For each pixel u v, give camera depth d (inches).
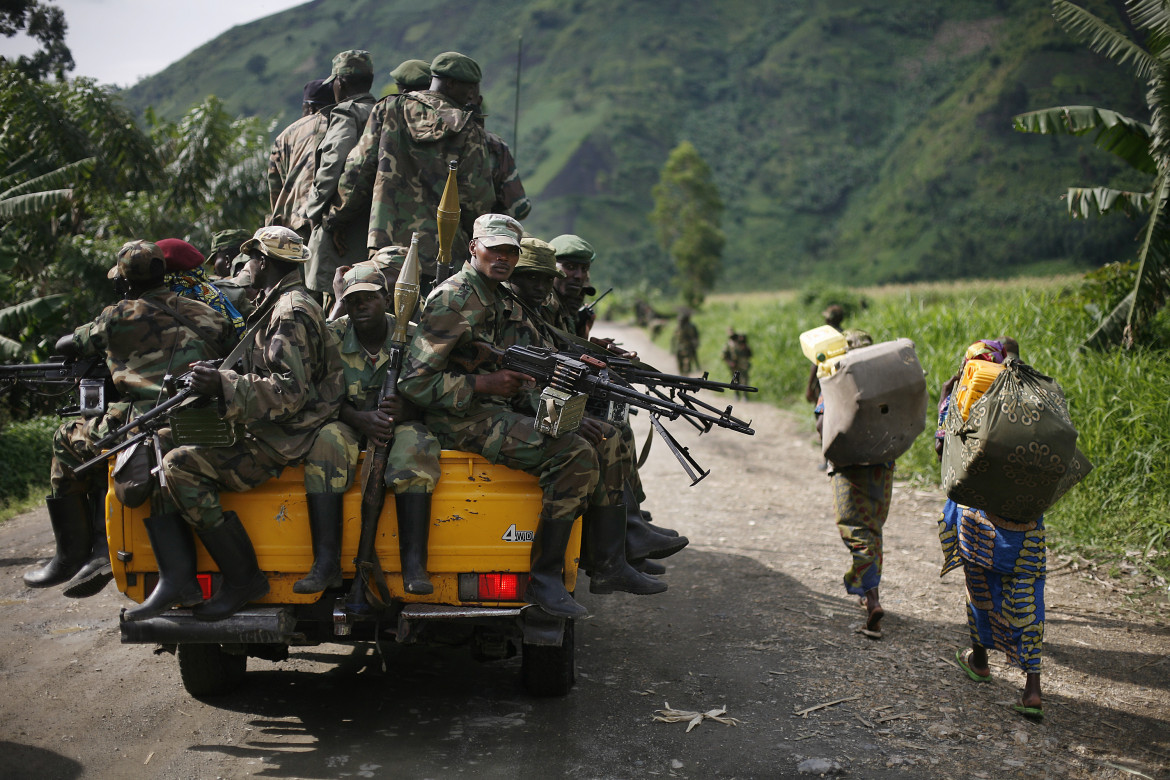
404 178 217.9
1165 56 396.5
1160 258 392.5
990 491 177.2
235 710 176.7
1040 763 160.4
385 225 215.6
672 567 282.7
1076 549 285.1
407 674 199.2
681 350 886.4
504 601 163.3
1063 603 246.1
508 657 199.3
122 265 164.7
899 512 343.6
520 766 154.5
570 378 159.5
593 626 231.6
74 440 169.0
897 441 218.5
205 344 167.9
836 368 222.1
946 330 477.1
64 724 168.2
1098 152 6407.5
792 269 6840.6
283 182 258.7
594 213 7519.7
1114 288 442.0
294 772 150.4
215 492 153.3
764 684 193.2
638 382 181.0
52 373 172.6
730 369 716.7
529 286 188.1
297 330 157.9
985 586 189.0
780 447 498.6
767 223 7760.8
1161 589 255.0
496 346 175.3
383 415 160.2
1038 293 516.4
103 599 249.4
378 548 160.4
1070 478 187.8
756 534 321.7
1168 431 307.6
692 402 179.8
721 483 408.5
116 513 158.4
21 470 402.0
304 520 159.2
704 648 215.2
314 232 231.6
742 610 242.5
